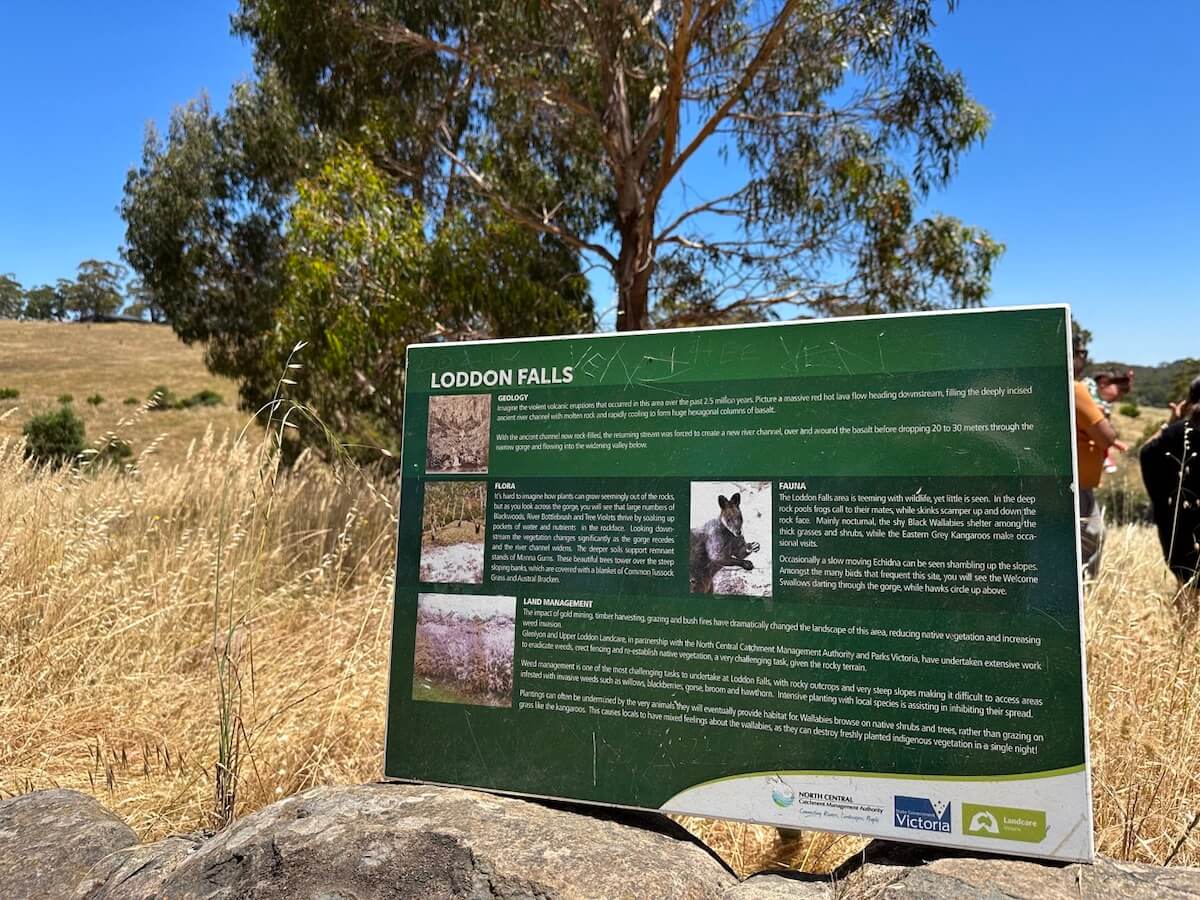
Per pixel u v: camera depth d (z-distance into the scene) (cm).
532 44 870
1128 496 655
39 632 391
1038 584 175
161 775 298
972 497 181
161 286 1354
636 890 167
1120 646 318
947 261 932
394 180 887
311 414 346
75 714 350
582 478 210
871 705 183
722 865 194
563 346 216
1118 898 162
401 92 988
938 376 185
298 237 781
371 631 407
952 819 175
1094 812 236
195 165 1330
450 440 223
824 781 184
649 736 198
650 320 1001
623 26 807
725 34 902
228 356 1399
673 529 202
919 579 182
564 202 1009
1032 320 181
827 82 938
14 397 3944
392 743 218
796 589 190
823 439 192
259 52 1191
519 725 208
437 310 821
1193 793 241
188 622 445
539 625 209
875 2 823
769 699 190
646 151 888
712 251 1005
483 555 216
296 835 187
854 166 922
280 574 498
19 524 458
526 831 185
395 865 174
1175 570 380
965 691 177
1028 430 179
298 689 331
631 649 201
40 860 205
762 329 200
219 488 533
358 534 566
